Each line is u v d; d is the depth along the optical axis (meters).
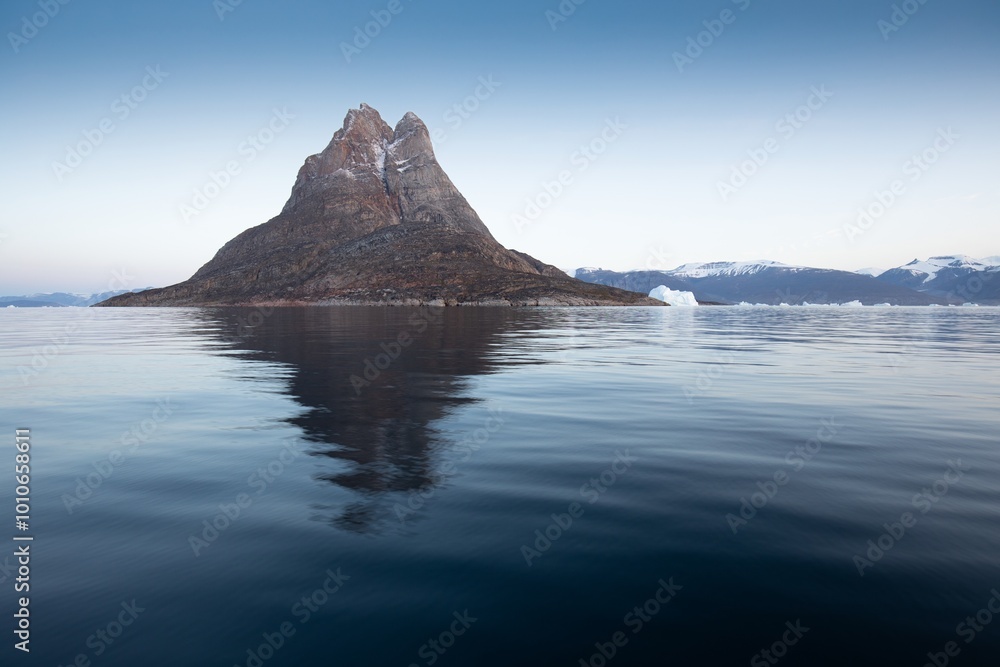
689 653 4.08
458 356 24.89
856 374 19.88
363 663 4.01
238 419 12.14
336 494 7.48
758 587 5.01
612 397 14.96
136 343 32.94
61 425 11.63
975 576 5.20
